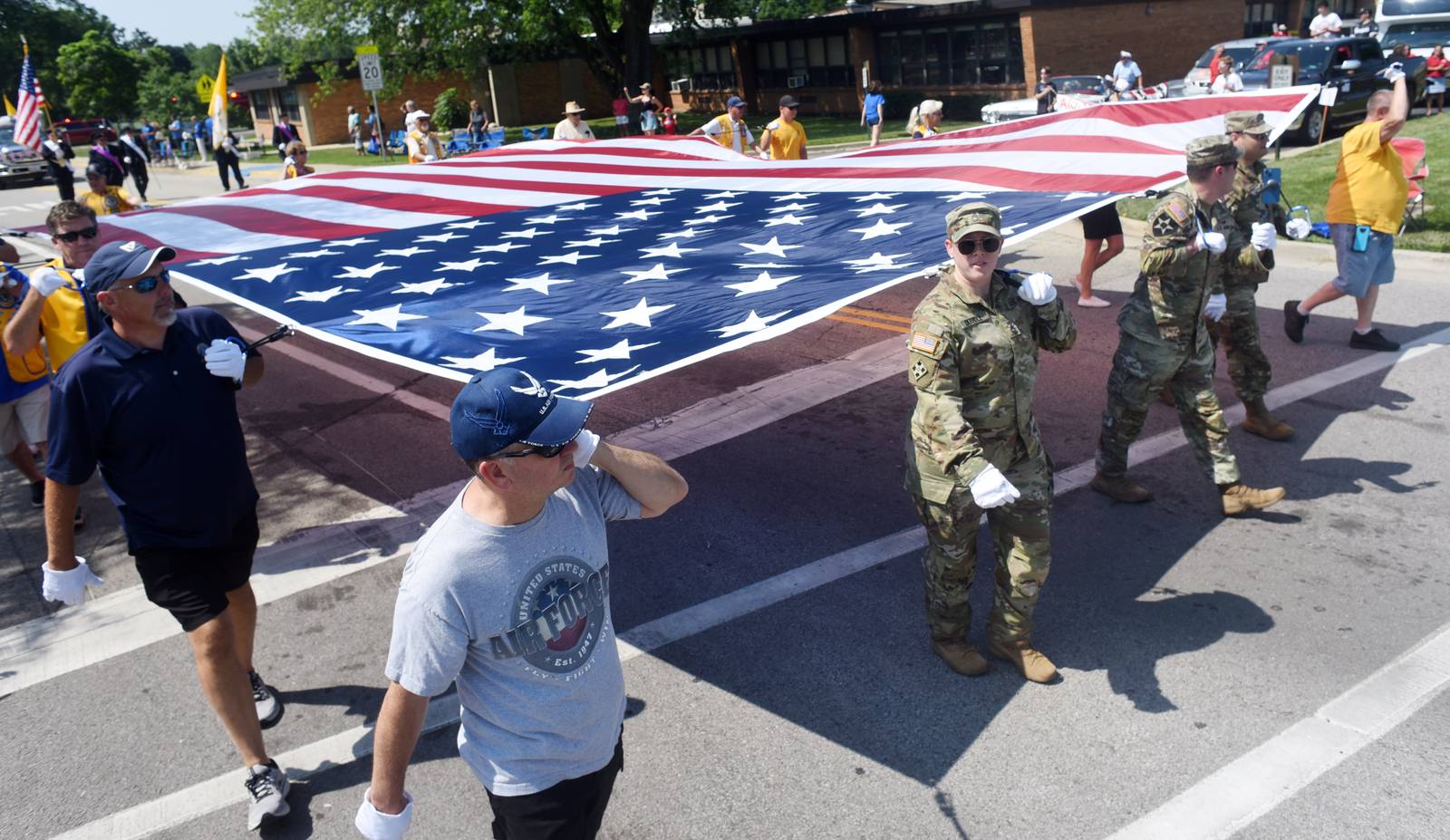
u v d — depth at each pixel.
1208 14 31.62
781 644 4.77
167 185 31.83
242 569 4.08
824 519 5.99
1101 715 4.11
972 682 4.38
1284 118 6.30
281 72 43.16
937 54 32.56
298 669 4.92
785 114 11.38
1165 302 5.36
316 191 9.35
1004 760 3.89
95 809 4.02
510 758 2.50
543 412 2.22
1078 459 6.53
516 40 33.66
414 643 2.30
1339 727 3.93
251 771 3.82
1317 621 4.63
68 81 72.69
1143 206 13.73
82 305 5.80
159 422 3.61
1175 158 6.09
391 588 5.64
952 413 3.80
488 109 43.41
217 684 3.73
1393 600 4.75
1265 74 20.50
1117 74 23.66
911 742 4.04
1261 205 6.41
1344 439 6.50
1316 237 11.41
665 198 7.96
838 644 4.73
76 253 5.34
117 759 4.32
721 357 9.20
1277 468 6.20
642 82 32.91
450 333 4.78
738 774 3.94
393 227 7.51
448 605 2.30
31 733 4.54
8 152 33.88
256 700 4.49
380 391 9.33
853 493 6.31
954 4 30.69
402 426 8.33
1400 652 4.36
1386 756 3.76
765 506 6.23
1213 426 5.52
